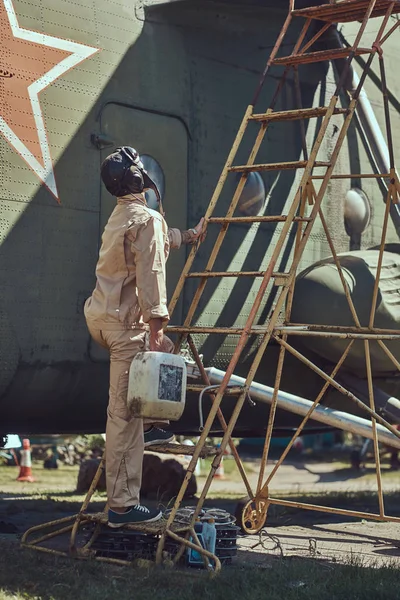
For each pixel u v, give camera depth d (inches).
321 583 193.6
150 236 217.9
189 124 313.3
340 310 317.1
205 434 221.6
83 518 229.0
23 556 218.5
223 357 317.7
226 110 325.4
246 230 326.0
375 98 373.4
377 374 343.3
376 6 275.4
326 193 350.3
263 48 338.6
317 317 319.9
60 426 298.7
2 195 264.8
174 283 303.9
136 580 196.7
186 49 315.6
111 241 222.1
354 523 330.6
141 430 223.6
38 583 191.8
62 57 280.2
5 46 267.4
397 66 385.1
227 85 326.6
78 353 280.8
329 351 324.5
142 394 210.5
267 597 180.1
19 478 581.3
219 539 224.1
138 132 298.0
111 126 291.3
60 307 276.4
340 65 348.8
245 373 327.9
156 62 305.4
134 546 224.8
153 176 301.7
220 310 316.2
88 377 285.7
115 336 220.5
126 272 222.4
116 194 226.4
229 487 579.2
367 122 339.3
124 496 220.5
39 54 275.0
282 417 357.1
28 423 289.0
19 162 268.5
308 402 286.5
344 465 835.4
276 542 253.8
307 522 329.4
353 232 362.0
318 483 637.3
